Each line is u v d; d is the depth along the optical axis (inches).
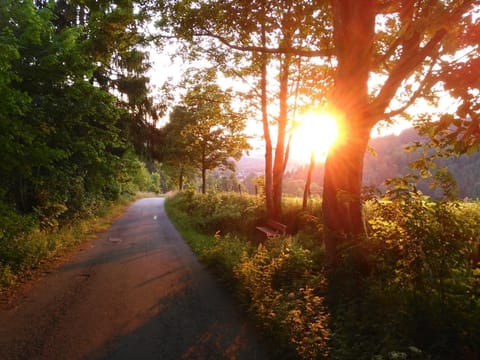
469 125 121.7
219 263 352.8
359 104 241.9
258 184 664.4
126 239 544.1
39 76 443.5
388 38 314.3
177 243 512.1
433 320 162.6
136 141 826.8
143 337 198.1
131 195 1643.7
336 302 222.1
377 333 176.9
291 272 282.8
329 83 437.1
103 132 581.9
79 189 630.5
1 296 263.9
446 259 167.9
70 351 180.7
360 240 238.5
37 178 462.3
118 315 230.5
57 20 637.9
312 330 176.1
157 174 3516.2
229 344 190.1
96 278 319.3
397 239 186.9
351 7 235.3
